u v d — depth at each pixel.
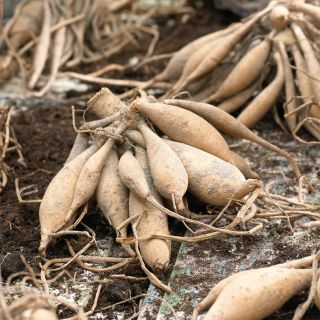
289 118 3.47
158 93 4.05
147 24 5.29
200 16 5.32
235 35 3.56
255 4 5.02
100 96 2.95
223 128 3.04
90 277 2.61
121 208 2.71
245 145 3.51
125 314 2.46
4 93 4.16
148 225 2.60
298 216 2.86
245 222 2.66
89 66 4.51
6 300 2.49
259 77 3.63
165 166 2.68
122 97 3.23
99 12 4.73
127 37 4.72
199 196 2.74
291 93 3.48
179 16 5.38
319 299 2.27
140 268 2.63
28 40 4.48
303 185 3.12
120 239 2.56
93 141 2.92
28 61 4.50
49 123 3.78
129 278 2.56
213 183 2.70
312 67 3.43
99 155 2.78
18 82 4.31
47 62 4.41
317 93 3.37
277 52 3.58
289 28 3.63
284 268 2.37
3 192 3.17
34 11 4.52
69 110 3.92
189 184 2.74
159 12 5.34
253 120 3.51
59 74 4.08
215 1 5.20
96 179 2.75
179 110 2.88
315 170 3.25
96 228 2.87
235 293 2.29
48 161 3.43
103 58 4.57
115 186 2.74
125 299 2.49
